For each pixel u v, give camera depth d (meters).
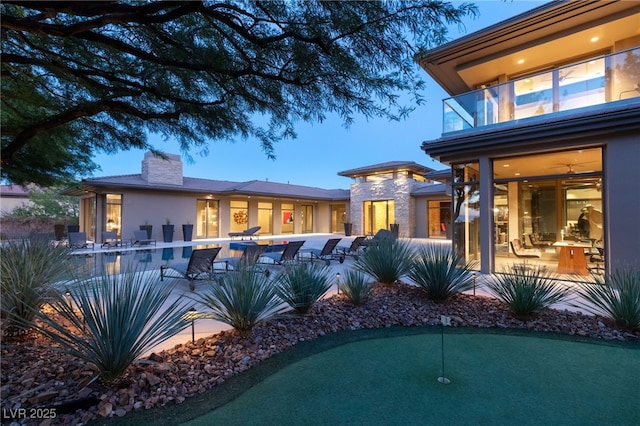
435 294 5.12
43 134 4.77
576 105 7.05
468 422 2.27
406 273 5.79
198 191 17.80
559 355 3.39
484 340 3.82
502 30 8.00
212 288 4.03
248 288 3.71
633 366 3.13
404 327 4.28
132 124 4.80
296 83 3.40
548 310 4.73
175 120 4.41
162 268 6.61
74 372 2.65
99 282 2.75
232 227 20.30
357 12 2.66
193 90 4.07
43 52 3.60
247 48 3.34
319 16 2.76
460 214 8.70
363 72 3.19
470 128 8.48
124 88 3.88
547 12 7.35
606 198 6.46
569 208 9.28
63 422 2.17
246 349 3.40
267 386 2.77
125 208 15.82
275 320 4.19
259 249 7.83
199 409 2.41
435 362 3.25
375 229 22.11
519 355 3.40
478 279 6.39
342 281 5.81
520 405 2.47
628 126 5.95
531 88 7.62
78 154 7.53
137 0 3.38
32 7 2.36
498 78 10.18
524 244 9.43
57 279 3.80
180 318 3.13
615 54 6.61
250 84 3.69
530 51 8.67
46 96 4.40
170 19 2.67
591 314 4.58
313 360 3.29
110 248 13.68
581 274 7.32
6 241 4.65
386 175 21.45
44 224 20.39
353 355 3.42
